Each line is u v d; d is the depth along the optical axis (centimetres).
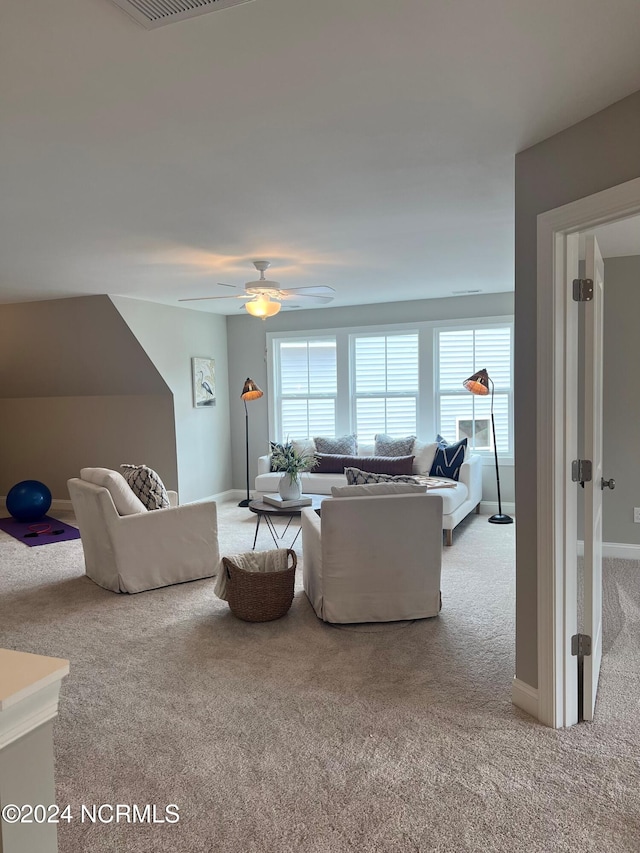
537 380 237
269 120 215
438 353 677
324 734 240
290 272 503
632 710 255
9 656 97
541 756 222
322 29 159
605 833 184
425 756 224
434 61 177
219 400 759
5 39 158
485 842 181
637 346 447
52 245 388
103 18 150
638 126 198
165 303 654
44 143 230
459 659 303
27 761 90
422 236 386
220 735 241
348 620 348
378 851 179
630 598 384
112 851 181
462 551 505
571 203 219
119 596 409
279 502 488
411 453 647
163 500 454
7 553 528
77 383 705
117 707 264
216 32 158
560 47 171
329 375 727
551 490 234
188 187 284
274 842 183
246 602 354
